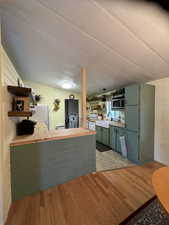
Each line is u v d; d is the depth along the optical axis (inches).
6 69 62.4
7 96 56.2
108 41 68.6
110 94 185.8
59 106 223.6
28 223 49.9
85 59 93.2
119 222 50.6
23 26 65.6
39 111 176.4
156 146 114.2
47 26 63.2
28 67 130.6
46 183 70.1
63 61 105.7
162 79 108.4
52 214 54.1
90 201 61.9
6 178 52.4
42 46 85.4
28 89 60.4
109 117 188.5
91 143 87.0
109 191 69.7
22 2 49.6
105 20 54.6
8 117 57.6
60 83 189.3
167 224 50.0
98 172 91.4
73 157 79.2
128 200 62.9
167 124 104.8
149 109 111.1
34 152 65.5
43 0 47.6
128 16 51.4
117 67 100.2
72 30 63.4
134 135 111.8
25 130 76.7
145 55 78.7
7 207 53.3
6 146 53.4
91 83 155.9
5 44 86.0
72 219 51.8
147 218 52.6
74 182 77.6
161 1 43.3
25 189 64.0
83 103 103.7
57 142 72.4
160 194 30.1
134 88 110.8
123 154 124.1
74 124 180.4
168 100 103.9
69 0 46.6
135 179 82.7
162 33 59.2
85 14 52.6
